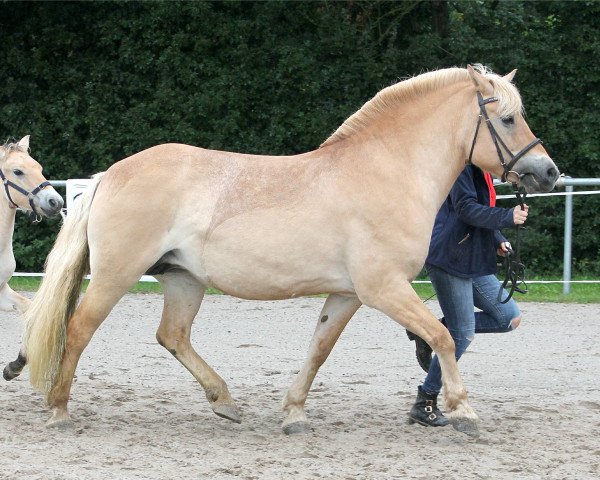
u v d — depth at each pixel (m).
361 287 7.84
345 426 8.66
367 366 11.86
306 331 14.48
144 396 9.80
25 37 24.22
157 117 23.64
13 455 7.20
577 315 16.14
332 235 7.84
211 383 8.69
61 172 23.92
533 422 8.84
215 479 6.71
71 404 9.32
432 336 7.76
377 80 23.52
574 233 23.22
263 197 7.93
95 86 23.91
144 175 8.02
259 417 9.04
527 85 23.36
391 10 23.64
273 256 7.84
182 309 8.70
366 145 8.05
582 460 7.44
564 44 23.28
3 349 12.67
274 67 23.78
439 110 8.12
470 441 8.05
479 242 8.21
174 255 8.13
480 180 8.52
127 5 23.64
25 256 22.89
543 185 7.91
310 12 23.95
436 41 23.22
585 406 9.62
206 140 23.45
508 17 23.53
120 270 8.02
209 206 7.96
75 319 8.13
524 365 11.95
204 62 23.56
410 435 8.31
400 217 7.80
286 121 23.50
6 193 11.98
